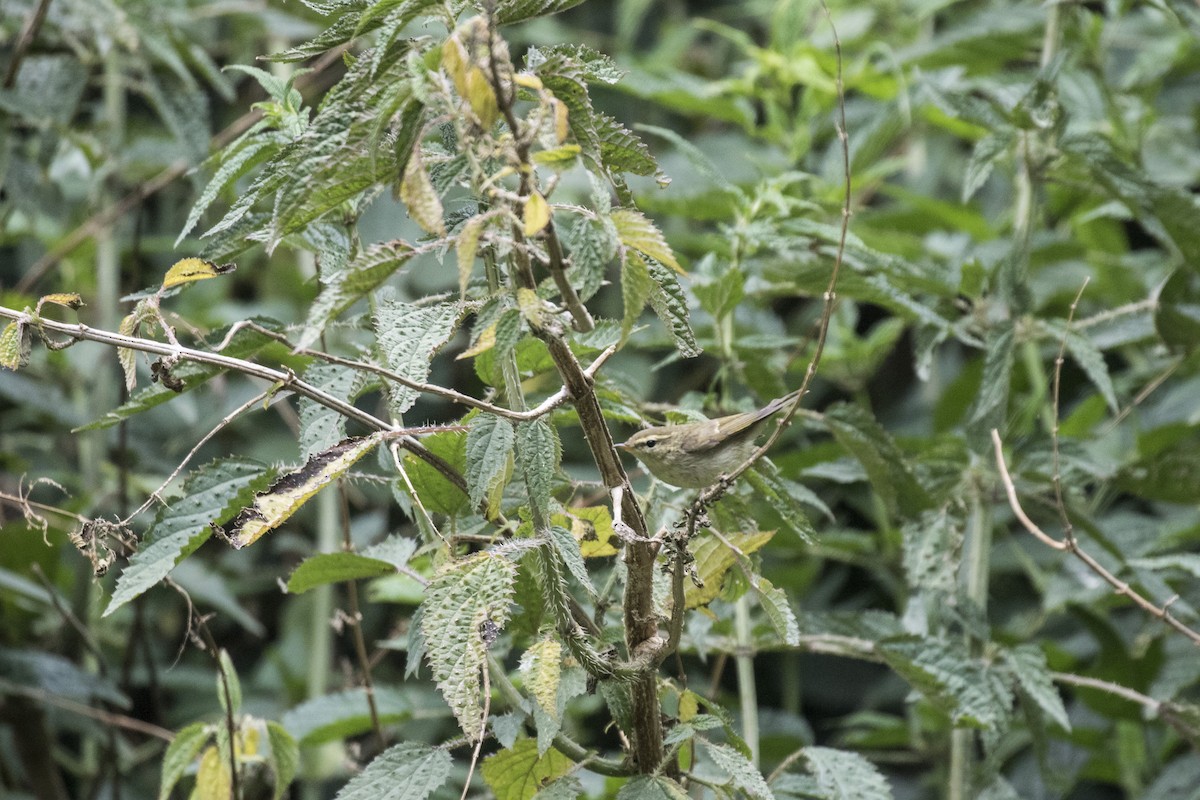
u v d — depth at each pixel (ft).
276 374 15.70
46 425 37.22
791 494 21.36
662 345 24.23
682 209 28.89
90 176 32.48
